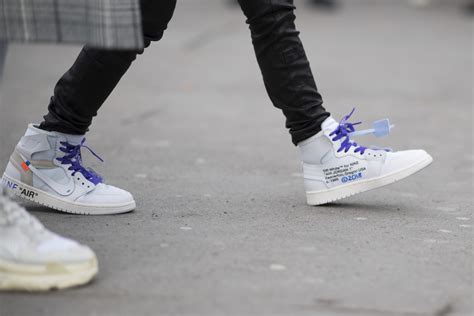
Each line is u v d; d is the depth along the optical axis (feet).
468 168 24.63
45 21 13.51
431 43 53.78
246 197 19.92
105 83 16.84
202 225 17.11
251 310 12.71
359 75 42.24
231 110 33.65
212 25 58.29
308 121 18.30
